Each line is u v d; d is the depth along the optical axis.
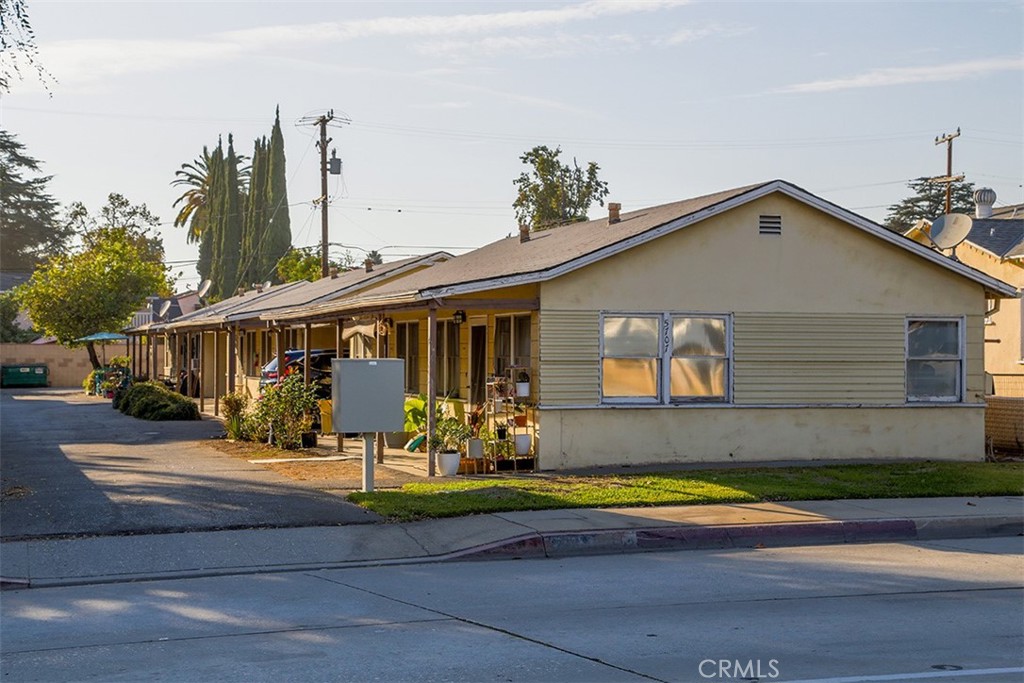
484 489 15.42
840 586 10.46
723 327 19.05
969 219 21.22
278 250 69.00
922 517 13.80
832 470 17.70
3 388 57.50
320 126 48.16
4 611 9.57
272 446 22.48
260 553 11.95
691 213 18.47
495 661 7.61
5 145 86.19
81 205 87.50
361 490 15.48
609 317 18.38
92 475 17.11
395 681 7.10
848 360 19.59
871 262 19.77
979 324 20.34
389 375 15.30
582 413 18.11
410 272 30.45
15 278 81.88
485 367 21.33
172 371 48.50
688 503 14.68
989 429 22.00
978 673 7.29
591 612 9.29
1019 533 13.96
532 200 51.72
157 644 8.23
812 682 7.05
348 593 10.23
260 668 7.46
